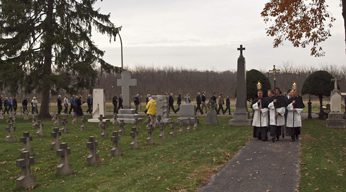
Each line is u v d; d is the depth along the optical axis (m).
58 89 37.50
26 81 36.75
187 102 38.50
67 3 38.06
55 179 12.41
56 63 36.69
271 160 14.88
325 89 34.31
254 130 20.94
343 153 16.64
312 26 27.66
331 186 11.09
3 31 36.75
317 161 14.63
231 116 40.38
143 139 21.52
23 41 36.59
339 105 28.66
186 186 11.12
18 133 25.00
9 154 17.27
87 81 38.91
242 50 30.12
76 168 13.96
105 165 14.41
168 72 101.81
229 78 101.62
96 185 11.49
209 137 22.19
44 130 26.72
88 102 45.75
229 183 11.47
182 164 14.26
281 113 20.11
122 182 11.70
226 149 17.48
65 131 25.03
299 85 80.25
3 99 46.91
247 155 16.00
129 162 14.85
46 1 37.50
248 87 36.53
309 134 23.42
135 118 32.09
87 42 38.59
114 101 43.69
